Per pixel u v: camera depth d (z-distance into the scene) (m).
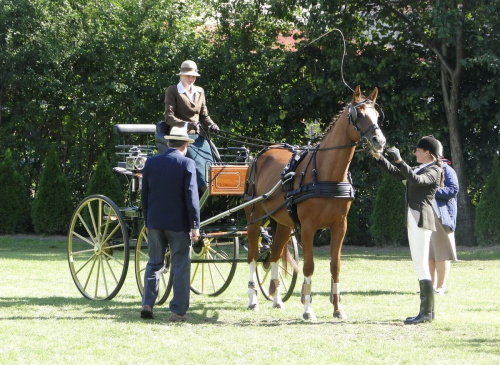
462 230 20.34
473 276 13.67
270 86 21.67
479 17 19.39
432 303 8.55
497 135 20.94
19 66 21.67
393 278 13.48
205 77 21.77
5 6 21.47
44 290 11.31
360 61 20.81
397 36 21.33
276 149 10.02
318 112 21.86
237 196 10.38
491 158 21.03
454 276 13.67
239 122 21.84
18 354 6.76
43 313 9.03
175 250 8.73
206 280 12.92
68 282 12.40
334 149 8.52
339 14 20.42
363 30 21.23
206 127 10.84
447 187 10.80
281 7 21.02
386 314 9.22
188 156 10.31
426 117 20.84
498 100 20.06
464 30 20.20
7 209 21.73
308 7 20.55
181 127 9.46
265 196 9.28
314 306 9.93
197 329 8.09
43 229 21.66
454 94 20.25
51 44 21.52
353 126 8.28
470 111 20.80
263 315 9.17
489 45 19.69
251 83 21.62
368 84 20.59
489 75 20.56
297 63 21.47
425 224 8.45
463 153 21.25
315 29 20.17
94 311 9.26
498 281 12.90
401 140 20.70
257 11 21.81
